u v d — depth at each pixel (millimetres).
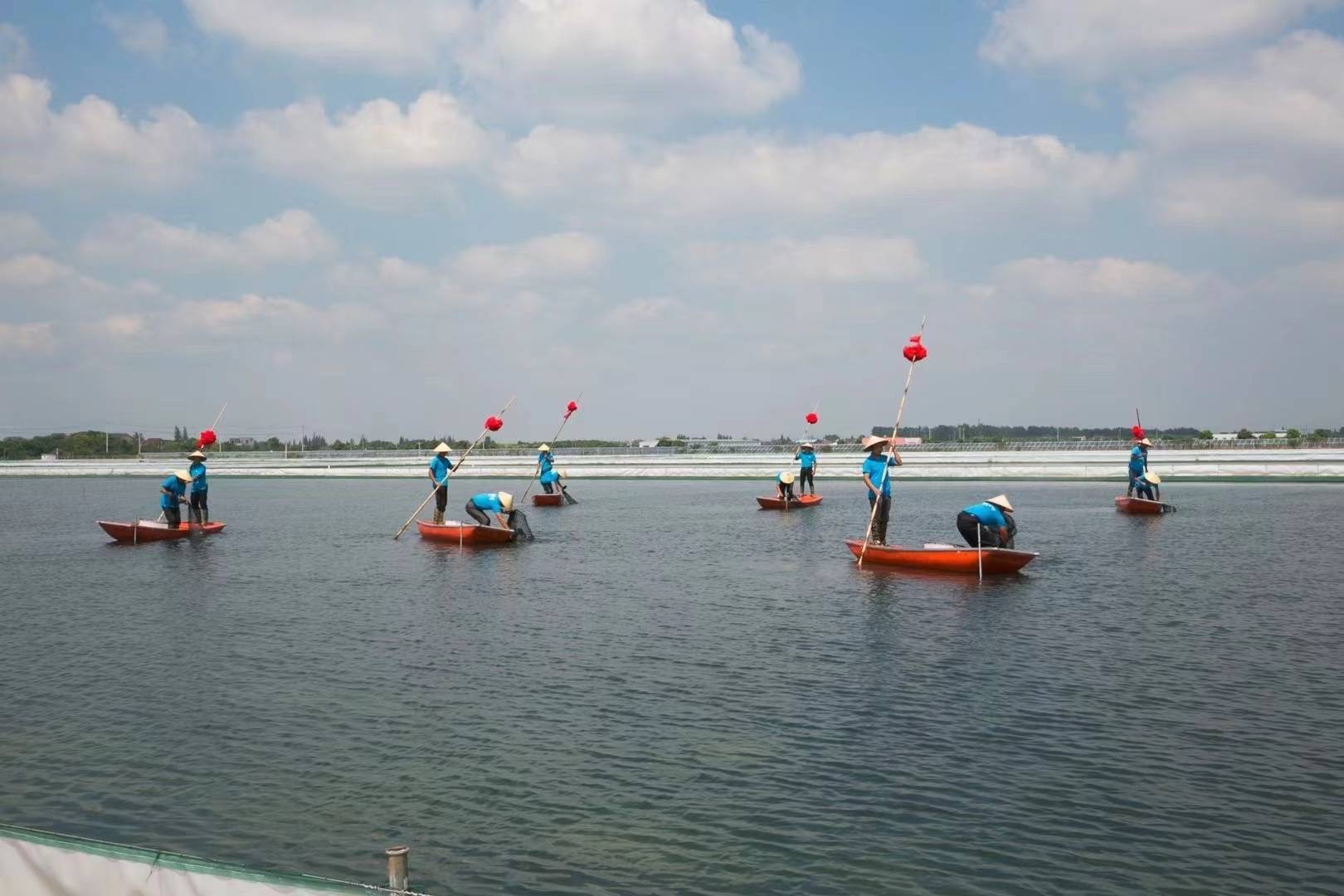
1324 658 14086
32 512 46750
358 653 15039
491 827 8625
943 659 14258
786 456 76062
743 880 7641
